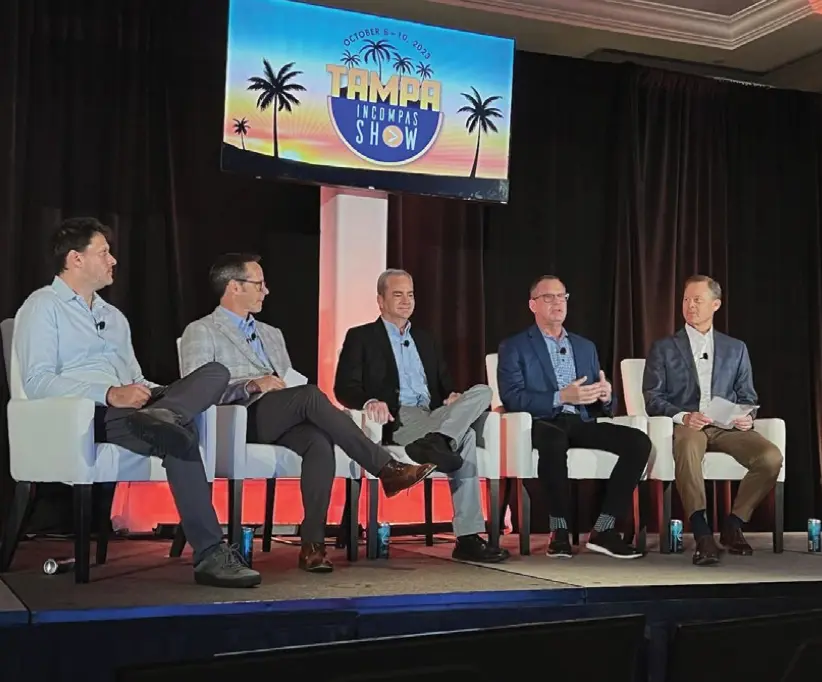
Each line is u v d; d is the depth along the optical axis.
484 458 3.49
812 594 2.99
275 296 4.64
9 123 4.13
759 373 5.62
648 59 5.48
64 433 2.73
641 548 3.77
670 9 5.07
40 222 4.25
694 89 5.52
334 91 4.41
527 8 4.87
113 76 4.39
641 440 3.62
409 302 3.73
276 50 4.30
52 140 4.28
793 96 5.73
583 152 5.30
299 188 4.70
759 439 3.84
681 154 5.48
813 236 5.71
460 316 4.99
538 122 5.23
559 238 5.24
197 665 2.16
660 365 4.06
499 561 3.38
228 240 4.56
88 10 4.36
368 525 3.44
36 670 2.20
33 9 4.26
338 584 2.75
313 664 2.28
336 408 3.14
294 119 4.34
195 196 4.50
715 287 4.14
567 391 3.67
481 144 4.71
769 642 2.84
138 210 4.40
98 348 3.02
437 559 3.44
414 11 4.86
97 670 2.25
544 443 3.58
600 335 5.27
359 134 4.46
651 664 2.77
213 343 3.41
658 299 5.37
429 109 4.61
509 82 4.77
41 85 4.27
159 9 4.46
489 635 2.47
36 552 3.54
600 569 3.21
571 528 4.32
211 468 2.91
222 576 2.66
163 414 2.65
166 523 4.13
